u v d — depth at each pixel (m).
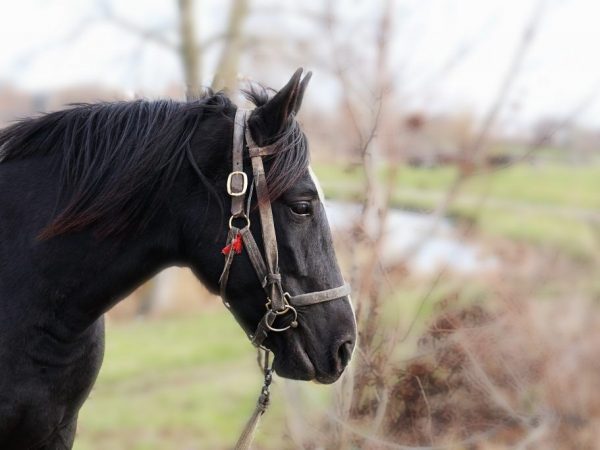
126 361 10.81
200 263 3.27
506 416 5.21
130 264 3.31
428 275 5.48
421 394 4.87
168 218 3.28
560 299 6.55
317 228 3.23
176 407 8.70
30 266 3.28
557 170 16.06
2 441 3.33
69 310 3.32
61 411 3.43
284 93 3.11
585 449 5.43
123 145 3.27
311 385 5.55
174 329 13.20
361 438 4.68
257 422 3.45
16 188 3.37
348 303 3.32
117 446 7.45
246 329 3.33
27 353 3.27
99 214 3.20
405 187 6.82
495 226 11.42
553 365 5.62
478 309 5.17
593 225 10.93
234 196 3.15
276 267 3.16
